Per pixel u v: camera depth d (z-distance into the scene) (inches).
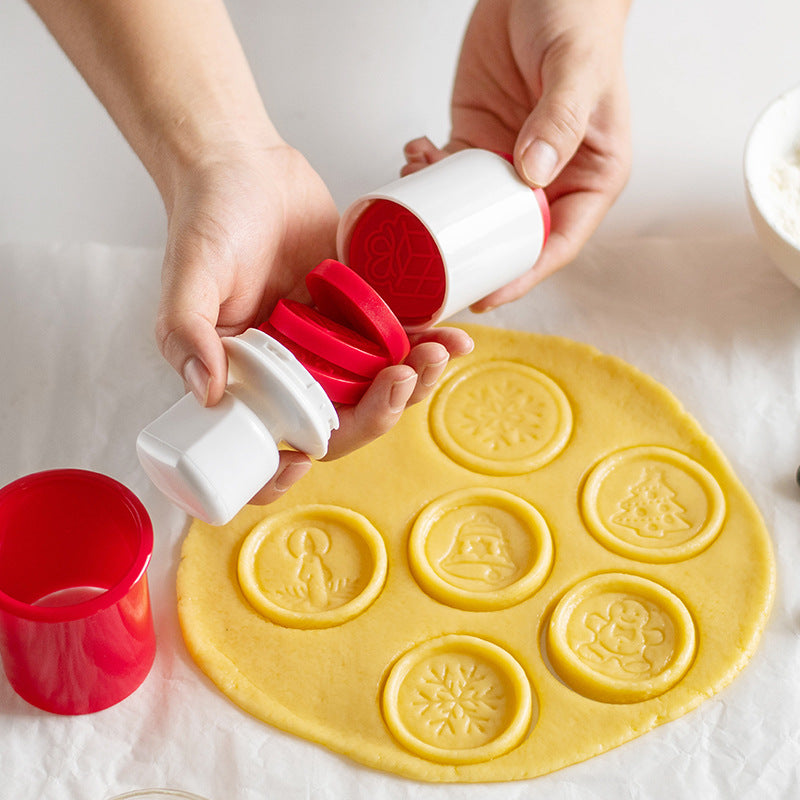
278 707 42.4
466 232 44.6
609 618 45.2
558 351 54.4
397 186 45.3
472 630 44.8
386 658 44.0
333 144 68.5
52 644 39.2
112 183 67.9
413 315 47.0
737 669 43.7
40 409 52.5
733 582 46.3
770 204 54.6
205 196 45.9
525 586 45.7
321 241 51.9
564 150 48.5
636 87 71.4
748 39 74.5
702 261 59.4
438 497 48.9
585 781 40.8
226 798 40.4
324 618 44.8
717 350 55.4
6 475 49.9
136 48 49.4
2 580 43.3
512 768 40.9
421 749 41.3
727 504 48.9
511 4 57.6
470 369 53.7
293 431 37.8
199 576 46.3
